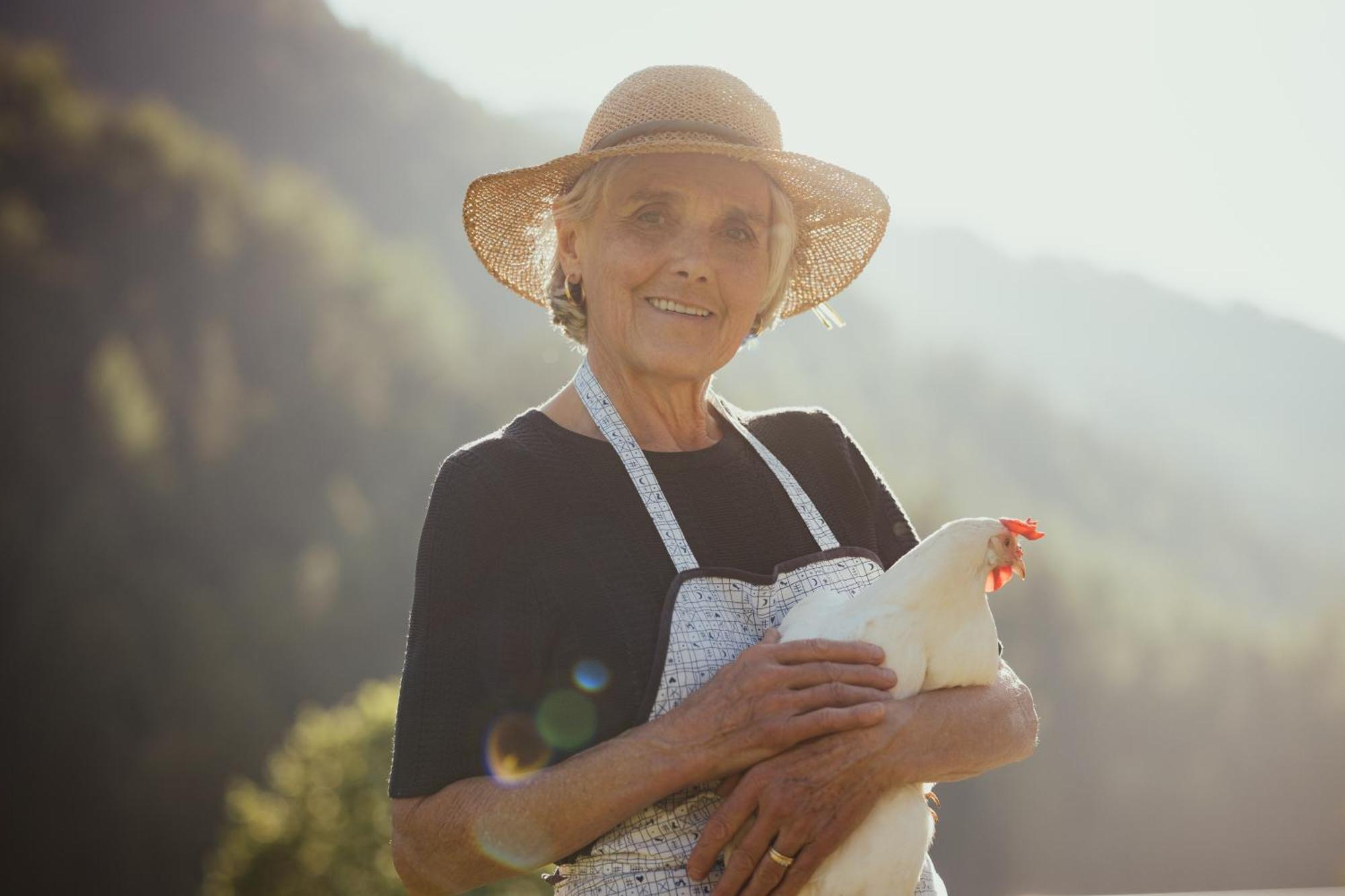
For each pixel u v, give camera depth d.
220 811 38.16
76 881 36.62
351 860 15.62
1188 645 54.34
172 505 48.00
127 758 38.50
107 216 63.88
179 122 76.44
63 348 54.09
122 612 42.00
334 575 47.56
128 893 36.75
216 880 17.73
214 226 63.97
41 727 38.66
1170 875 47.78
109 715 39.41
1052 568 54.56
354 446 54.38
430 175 105.00
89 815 37.41
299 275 62.78
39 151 65.56
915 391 84.88
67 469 47.62
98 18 116.75
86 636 40.53
